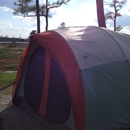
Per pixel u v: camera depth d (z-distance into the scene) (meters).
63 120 4.55
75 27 5.57
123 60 4.61
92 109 3.89
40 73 5.33
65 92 4.54
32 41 5.14
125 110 4.30
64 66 4.16
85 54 4.27
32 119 5.01
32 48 5.45
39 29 13.47
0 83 8.40
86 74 4.01
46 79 5.08
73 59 4.13
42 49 5.27
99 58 4.36
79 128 3.82
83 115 3.82
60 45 4.46
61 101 4.63
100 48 4.59
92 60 4.25
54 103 4.82
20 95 6.01
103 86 4.11
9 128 4.54
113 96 4.17
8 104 5.97
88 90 3.92
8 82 8.60
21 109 5.61
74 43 4.44
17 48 31.34
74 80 3.99
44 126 4.65
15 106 5.84
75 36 4.73
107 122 4.03
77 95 3.91
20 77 5.91
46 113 5.04
